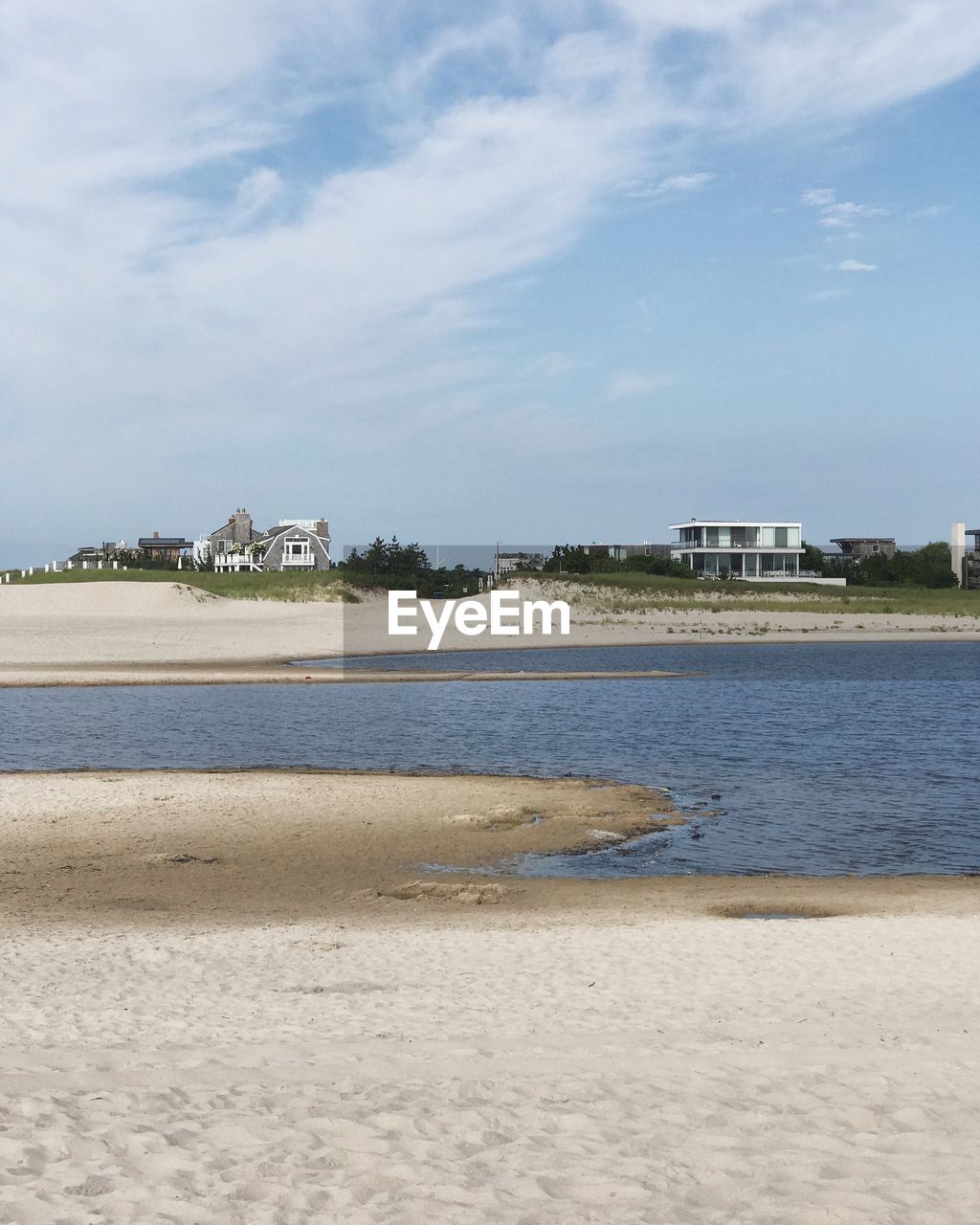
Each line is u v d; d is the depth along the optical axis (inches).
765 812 904.3
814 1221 216.8
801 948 500.7
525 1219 215.8
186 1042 339.0
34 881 667.4
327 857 741.3
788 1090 293.6
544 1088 293.7
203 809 877.8
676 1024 368.2
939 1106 281.6
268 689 1776.6
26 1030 353.7
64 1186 224.5
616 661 2416.3
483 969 458.9
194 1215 213.8
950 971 453.7
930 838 817.5
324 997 408.2
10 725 1366.9
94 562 4965.6
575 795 959.6
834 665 2390.5
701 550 4758.9
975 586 5000.0
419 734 1330.0
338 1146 252.5
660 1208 221.9
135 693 1712.6
